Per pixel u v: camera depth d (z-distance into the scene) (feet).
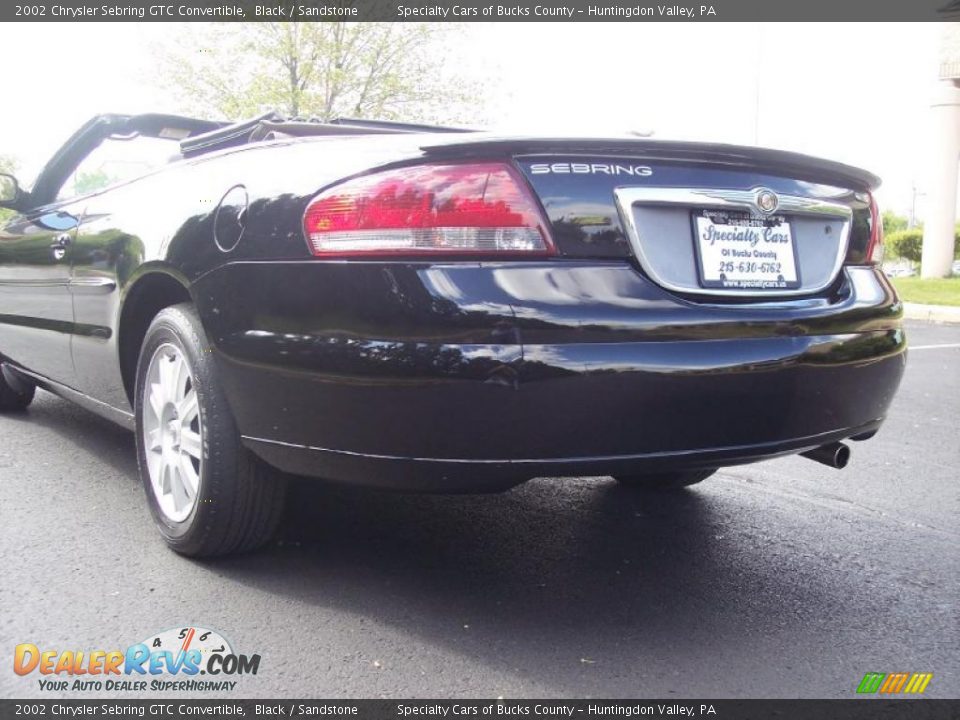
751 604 8.80
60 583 8.73
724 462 7.79
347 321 7.49
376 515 11.09
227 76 56.80
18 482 12.01
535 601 8.72
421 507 11.48
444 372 7.14
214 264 8.59
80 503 11.19
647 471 7.55
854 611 8.70
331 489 12.05
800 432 8.11
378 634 7.93
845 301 8.71
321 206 7.76
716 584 9.27
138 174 11.37
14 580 8.78
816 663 7.65
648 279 7.53
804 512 11.78
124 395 11.09
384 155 7.68
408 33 57.41
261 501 8.89
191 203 9.30
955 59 61.31
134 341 10.84
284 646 7.66
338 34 56.29
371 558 9.66
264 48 55.52
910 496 12.61
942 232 63.93
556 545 10.30
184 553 9.39
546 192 7.37
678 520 11.33
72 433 15.02
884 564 9.95
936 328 39.37
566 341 7.13
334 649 7.64
